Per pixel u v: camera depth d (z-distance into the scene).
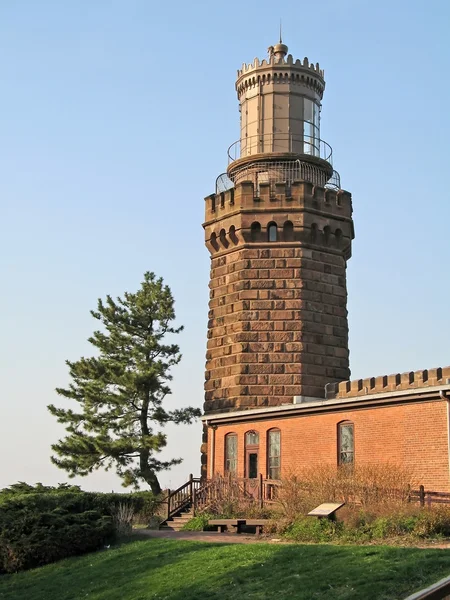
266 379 44.69
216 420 43.19
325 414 36.91
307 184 46.66
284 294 45.69
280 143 49.00
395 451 33.41
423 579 19.44
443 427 31.73
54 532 31.25
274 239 46.47
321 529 28.25
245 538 30.58
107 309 55.03
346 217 47.50
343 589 19.70
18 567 30.64
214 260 48.16
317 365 45.16
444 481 31.31
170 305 55.22
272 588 21.05
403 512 27.77
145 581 24.91
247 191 46.78
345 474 31.05
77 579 27.81
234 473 39.91
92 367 53.88
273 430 39.81
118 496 38.59
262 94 49.72
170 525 37.91
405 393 32.97
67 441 51.97
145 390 52.88
